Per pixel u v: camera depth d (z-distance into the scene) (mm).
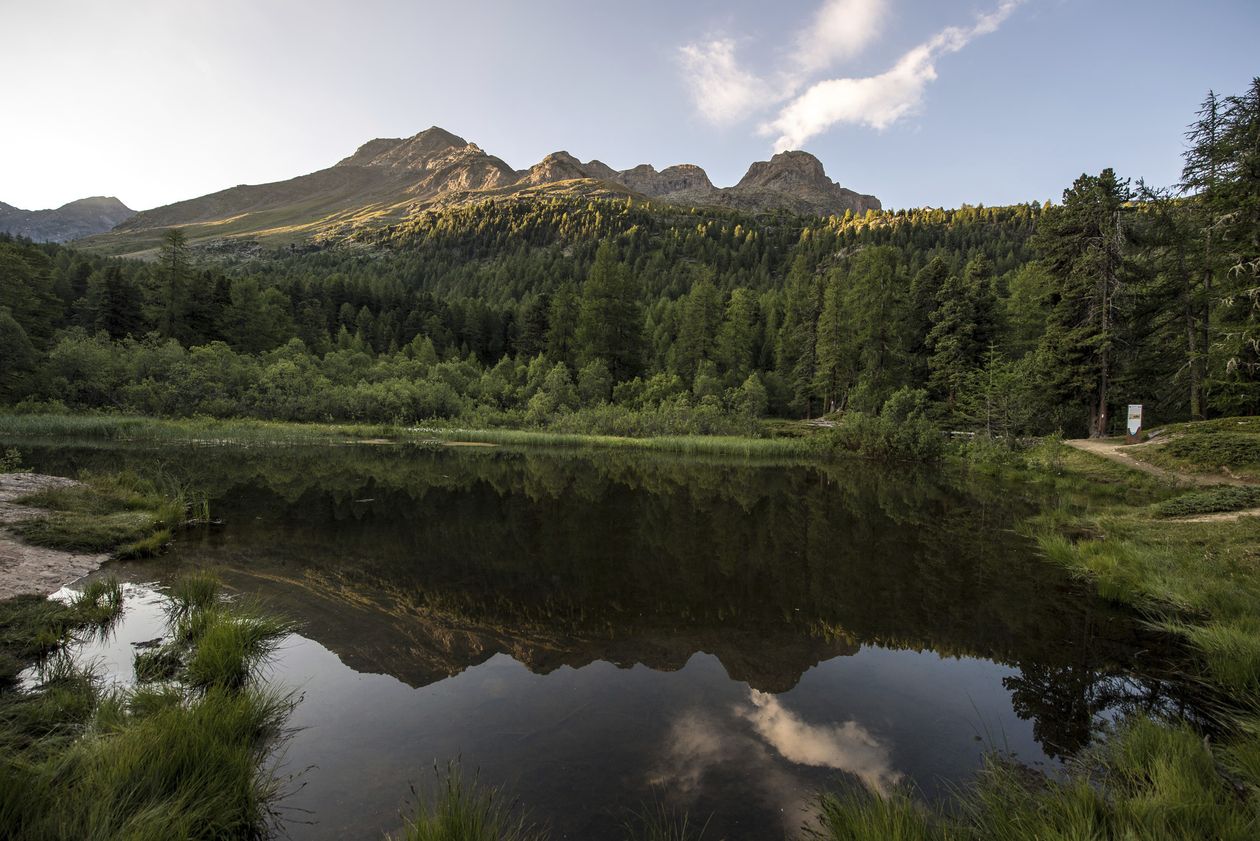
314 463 22359
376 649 6047
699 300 59188
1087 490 19141
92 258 97812
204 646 5438
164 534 9945
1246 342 21078
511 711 4809
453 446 33156
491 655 6008
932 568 9836
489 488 17672
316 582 8164
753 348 65125
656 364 61406
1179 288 25641
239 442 29578
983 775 3977
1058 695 5324
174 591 7402
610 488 18594
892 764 4133
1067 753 4316
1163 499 16281
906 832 3129
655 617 7266
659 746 4301
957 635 6848
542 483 19188
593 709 4875
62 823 2867
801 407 54281
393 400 42562
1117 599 8203
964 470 26422
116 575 8008
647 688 5328
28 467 17281
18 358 32938
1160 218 25688
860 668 5906
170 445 26703
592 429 41406
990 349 35188
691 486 19672
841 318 47812
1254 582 8172
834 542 11680
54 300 48406
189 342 50781
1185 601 7660
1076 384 27078
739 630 6910
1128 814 3305
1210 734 4570
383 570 8859
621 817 3438
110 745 3732
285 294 73750
